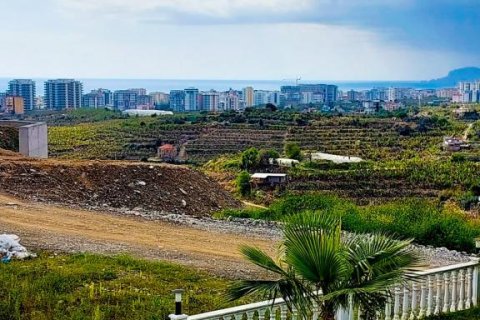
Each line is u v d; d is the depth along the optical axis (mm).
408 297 9164
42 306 9570
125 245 15227
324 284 6352
